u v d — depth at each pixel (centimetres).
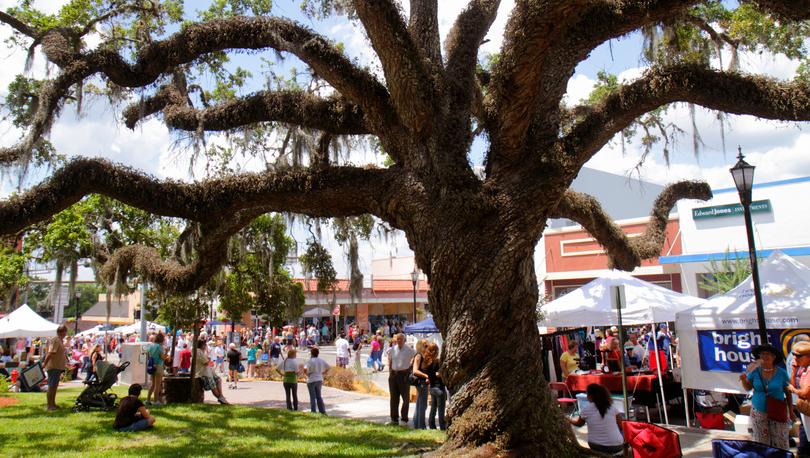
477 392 636
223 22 809
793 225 2041
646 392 1079
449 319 678
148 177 813
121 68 816
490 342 646
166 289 1052
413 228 731
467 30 788
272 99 871
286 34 788
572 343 1277
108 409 1226
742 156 906
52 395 1212
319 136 981
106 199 1505
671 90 675
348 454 771
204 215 819
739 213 2162
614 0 685
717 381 965
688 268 2270
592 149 700
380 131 795
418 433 944
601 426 665
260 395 1673
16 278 1769
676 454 550
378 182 775
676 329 1028
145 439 904
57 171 791
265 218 1389
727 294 999
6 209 765
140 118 896
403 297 4350
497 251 655
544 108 706
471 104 749
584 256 2580
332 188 791
